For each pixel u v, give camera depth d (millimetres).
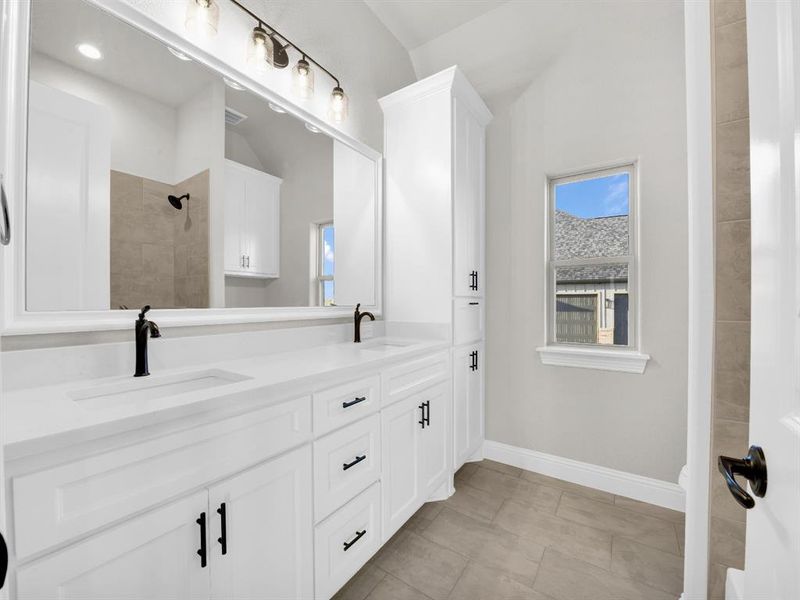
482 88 2500
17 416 738
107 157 1166
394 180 2270
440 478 1927
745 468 536
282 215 1729
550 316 2381
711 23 1124
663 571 1489
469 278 2268
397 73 2512
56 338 1054
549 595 1375
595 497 2035
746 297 1085
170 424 815
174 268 1333
